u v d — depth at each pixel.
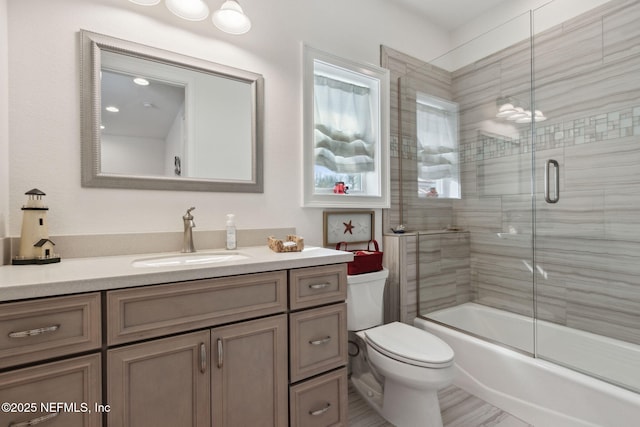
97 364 0.83
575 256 1.91
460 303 2.41
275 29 1.76
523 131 2.12
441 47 2.67
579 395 1.38
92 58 1.24
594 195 1.83
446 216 2.47
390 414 1.55
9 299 0.73
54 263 1.09
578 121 1.89
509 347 1.72
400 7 2.40
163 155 1.41
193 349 0.98
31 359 0.75
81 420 0.81
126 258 1.22
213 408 1.01
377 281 1.87
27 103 1.14
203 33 1.52
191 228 1.41
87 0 1.25
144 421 0.90
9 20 1.11
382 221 2.26
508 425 1.52
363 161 2.18
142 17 1.37
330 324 1.31
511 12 2.29
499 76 2.25
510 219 2.19
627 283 1.72
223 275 1.03
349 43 2.09
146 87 1.37
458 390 1.84
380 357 1.50
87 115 1.24
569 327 1.92
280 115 1.77
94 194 1.26
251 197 1.66
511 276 2.19
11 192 1.12
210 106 1.53
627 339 1.71
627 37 1.70
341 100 2.10
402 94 2.36
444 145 2.47
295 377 1.19
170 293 0.94
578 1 1.89
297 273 1.21
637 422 1.22
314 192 1.89
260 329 1.11
